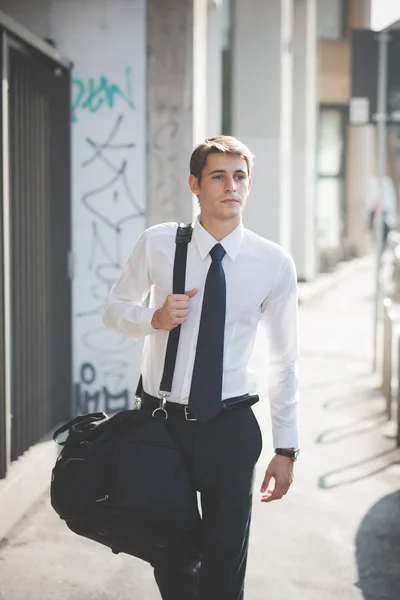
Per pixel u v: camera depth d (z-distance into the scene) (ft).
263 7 64.39
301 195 73.36
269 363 11.82
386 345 30.25
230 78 65.31
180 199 27.12
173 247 11.25
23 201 20.94
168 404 11.22
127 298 11.63
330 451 24.41
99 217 25.55
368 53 36.91
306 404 30.35
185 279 11.18
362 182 97.91
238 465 11.07
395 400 31.04
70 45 25.22
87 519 10.73
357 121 37.14
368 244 105.70
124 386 25.86
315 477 22.04
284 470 11.66
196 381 10.90
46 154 23.31
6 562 16.38
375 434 26.30
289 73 67.67
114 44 25.18
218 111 38.73
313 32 74.38
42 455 20.48
